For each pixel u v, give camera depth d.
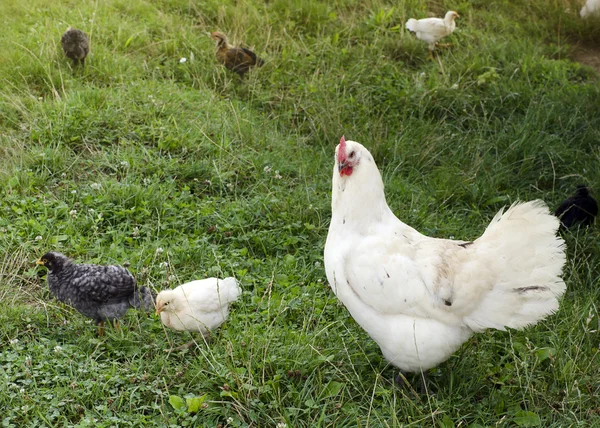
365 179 1.91
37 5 3.37
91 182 2.46
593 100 3.19
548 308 1.84
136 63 3.07
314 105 2.98
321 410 1.88
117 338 2.00
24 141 2.59
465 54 3.43
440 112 3.11
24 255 2.21
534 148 2.88
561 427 1.89
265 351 1.94
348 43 3.46
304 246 2.35
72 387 1.87
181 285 2.04
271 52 3.30
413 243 1.91
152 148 2.62
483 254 1.85
